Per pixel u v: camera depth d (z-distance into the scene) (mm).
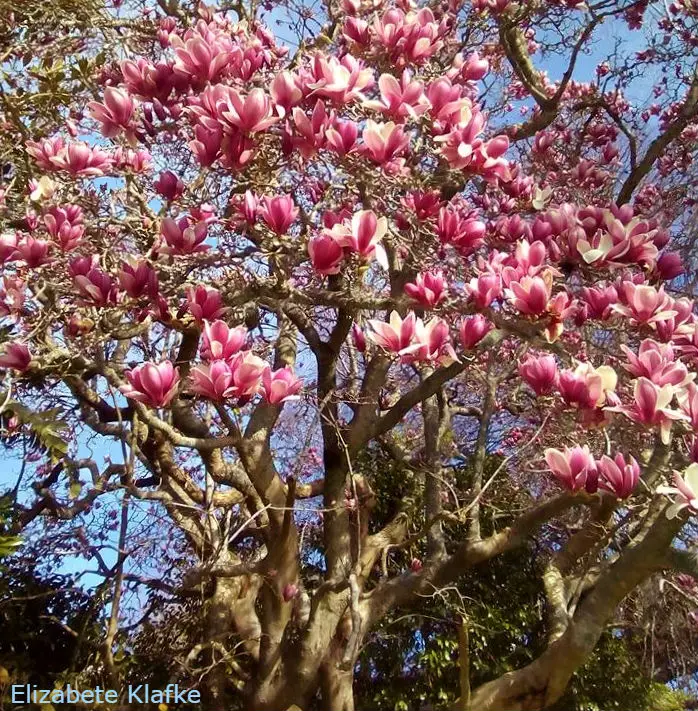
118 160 3207
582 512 5039
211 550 4359
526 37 6207
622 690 5305
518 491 5250
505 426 6133
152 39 5055
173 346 4082
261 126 2373
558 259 3027
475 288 2475
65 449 3596
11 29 4980
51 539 5422
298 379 2316
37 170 4012
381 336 2379
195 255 2686
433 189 2969
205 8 4406
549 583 3664
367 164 2656
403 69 3088
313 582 5273
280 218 2584
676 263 2764
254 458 3729
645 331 2570
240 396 2191
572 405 2361
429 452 4430
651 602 5504
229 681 4375
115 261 3238
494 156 2668
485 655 5109
